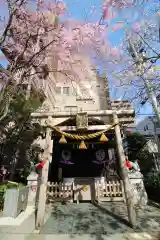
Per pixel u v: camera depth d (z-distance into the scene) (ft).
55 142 25.45
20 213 16.53
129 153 36.32
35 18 14.71
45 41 15.97
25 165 28.25
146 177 24.72
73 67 19.16
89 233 11.22
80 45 16.20
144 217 14.35
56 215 15.72
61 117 18.11
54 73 41.39
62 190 22.27
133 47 15.62
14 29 14.93
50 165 25.96
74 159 25.82
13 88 16.79
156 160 34.73
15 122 25.81
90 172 25.25
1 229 12.17
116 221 13.60
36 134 26.84
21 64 16.28
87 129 17.22
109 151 29.40
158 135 41.24
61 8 14.25
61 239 10.38
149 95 16.76
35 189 20.22
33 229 12.17
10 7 13.19
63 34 15.37
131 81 15.02
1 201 16.46
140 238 10.20
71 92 40.63
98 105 38.19
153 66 13.76
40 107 28.68
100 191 21.86
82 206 19.29
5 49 16.12
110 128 16.87
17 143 27.17
